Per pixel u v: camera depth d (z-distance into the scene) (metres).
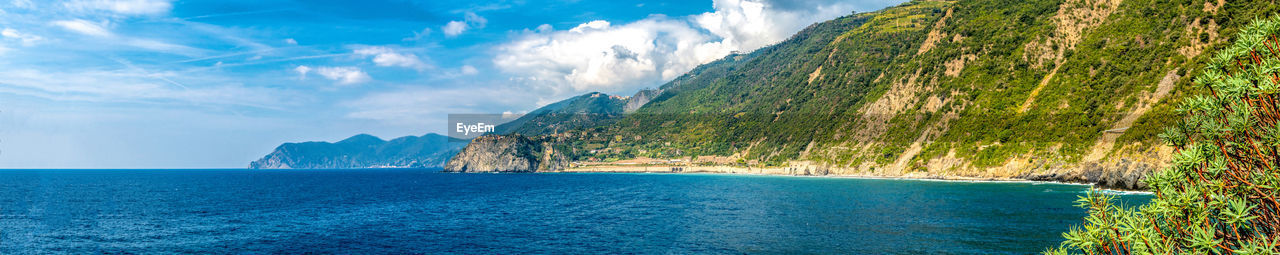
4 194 137.75
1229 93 11.22
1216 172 11.48
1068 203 83.25
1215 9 144.62
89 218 78.00
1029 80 182.88
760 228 61.47
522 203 100.81
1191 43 141.88
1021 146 158.38
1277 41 10.80
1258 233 11.06
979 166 164.88
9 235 60.84
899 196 104.44
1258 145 10.91
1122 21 170.38
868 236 54.34
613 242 53.56
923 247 48.03
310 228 65.44
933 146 188.00
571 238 56.09
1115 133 133.25
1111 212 13.43
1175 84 132.12
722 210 82.88
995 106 180.62
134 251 51.25
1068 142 146.00
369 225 67.81
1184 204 11.48
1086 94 157.38
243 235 60.16
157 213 85.12
